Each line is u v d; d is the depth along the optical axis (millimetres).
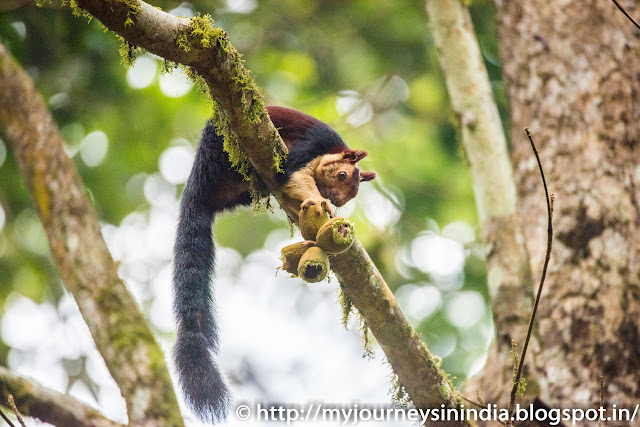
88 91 18547
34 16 17047
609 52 10773
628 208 9867
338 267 7691
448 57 11781
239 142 7953
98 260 10383
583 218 9867
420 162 20375
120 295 10125
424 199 20688
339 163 10812
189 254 10477
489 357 10383
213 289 10461
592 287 9469
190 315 9961
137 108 19312
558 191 10219
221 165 10727
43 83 17859
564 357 9227
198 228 10688
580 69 10742
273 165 8172
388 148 20281
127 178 20797
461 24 11945
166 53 6754
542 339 9430
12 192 18797
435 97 20281
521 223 10398
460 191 20609
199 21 6836
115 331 9727
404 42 20438
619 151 10211
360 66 20656
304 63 20234
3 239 19031
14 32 17469
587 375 9062
